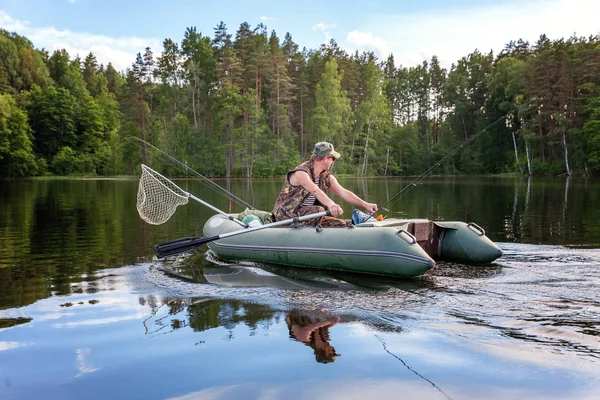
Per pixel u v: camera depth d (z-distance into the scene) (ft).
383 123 160.76
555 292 10.06
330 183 15.28
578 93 121.39
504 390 5.76
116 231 21.90
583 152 114.73
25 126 146.00
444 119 192.03
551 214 27.32
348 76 165.17
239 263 14.55
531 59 130.62
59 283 11.94
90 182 102.78
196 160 140.26
